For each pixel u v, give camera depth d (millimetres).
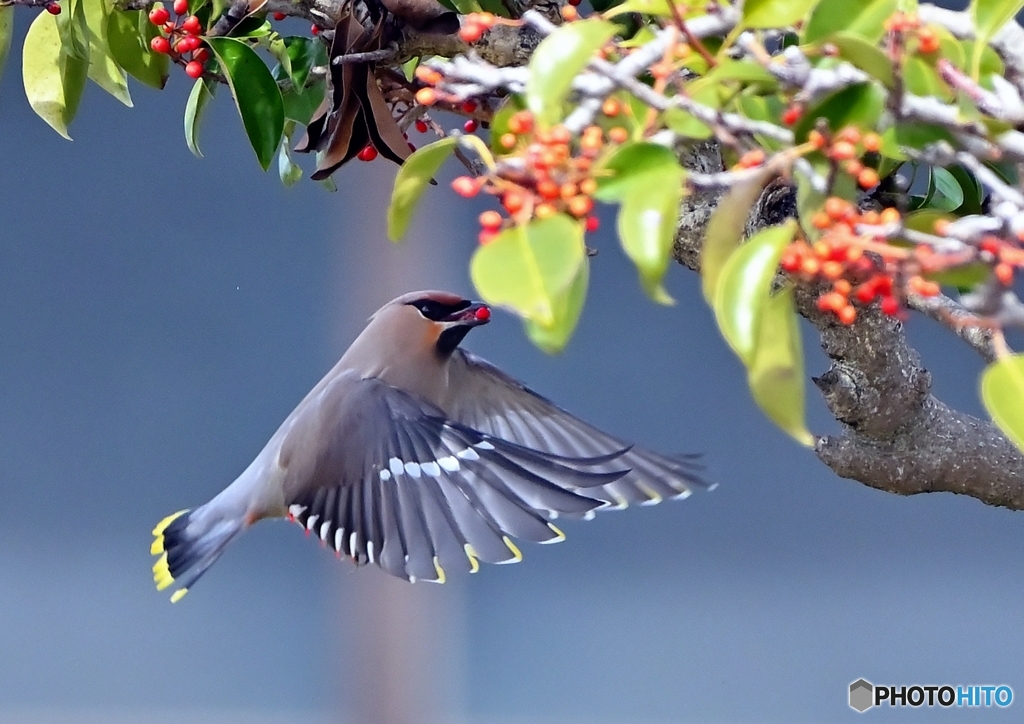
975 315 3621
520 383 6848
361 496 5828
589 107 3287
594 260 12211
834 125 3326
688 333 12250
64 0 5535
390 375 6465
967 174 4574
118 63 5543
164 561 6539
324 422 6156
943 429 5094
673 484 5852
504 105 3859
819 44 3285
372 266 12180
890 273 3277
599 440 6691
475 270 3062
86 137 12383
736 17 3344
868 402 4977
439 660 12445
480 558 5406
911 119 3318
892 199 4504
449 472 5723
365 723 12344
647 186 3143
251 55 5090
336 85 4934
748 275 3146
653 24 4129
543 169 3168
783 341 3385
